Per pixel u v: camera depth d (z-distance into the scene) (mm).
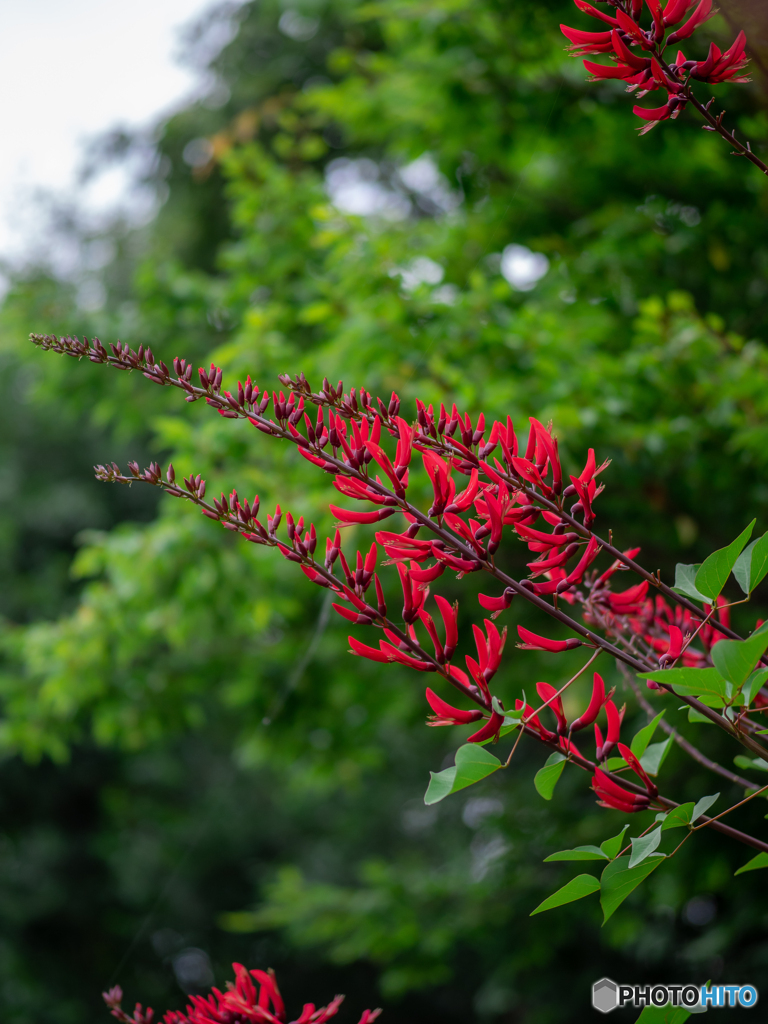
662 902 3889
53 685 4676
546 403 3371
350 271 3836
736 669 969
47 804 10008
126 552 4234
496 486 1127
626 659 1096
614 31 1056
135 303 5105
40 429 10016
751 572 1111
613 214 4074
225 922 11234
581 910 4891
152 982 10305
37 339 1145
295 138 7023
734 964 4723
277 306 3953
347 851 11914
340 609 1076
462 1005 11531
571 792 4953
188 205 8258
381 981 5879
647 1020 1141
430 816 11016
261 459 4180
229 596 4316
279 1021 1230
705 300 4172
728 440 3355
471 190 4566
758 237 3725
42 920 9922
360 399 1147
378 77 5020
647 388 3504
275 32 8031
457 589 4719
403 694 5289
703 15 1053
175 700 5445
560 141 4090
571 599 1440
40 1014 9086
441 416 1160
